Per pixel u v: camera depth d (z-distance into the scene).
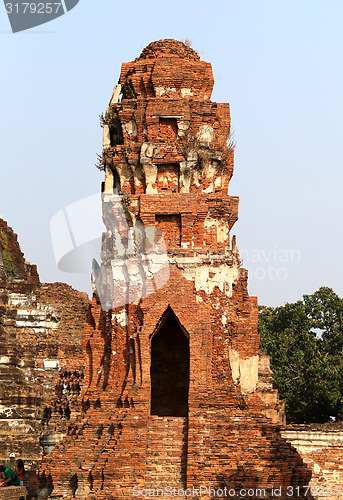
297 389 70.75
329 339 76.69
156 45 38.47
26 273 57.12
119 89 38.50
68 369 51.09
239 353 37.06
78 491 33.16
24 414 48.97
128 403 34.25
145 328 34.91
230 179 37.78
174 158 36.47
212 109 37.25
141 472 32.72
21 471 39.19
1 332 52.03
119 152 37.25
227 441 33.31
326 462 38.84
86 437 34.56
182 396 38.06
